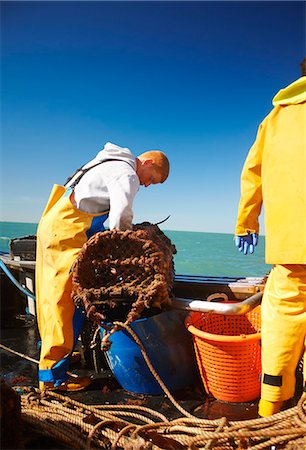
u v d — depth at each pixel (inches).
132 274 88.5
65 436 76.7
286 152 83.0
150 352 95.3
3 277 171.0
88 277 89.8
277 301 84.4
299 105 84.0
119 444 75.8
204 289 115.6
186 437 75.3
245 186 94.7
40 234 101.4
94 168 101.0
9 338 144.9
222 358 92.0
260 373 93.9
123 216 92.6
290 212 82.4
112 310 96.1
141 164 109.0
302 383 99.0
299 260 81.0
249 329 109.4
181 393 99.7
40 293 101.1
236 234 99.9
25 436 78.7
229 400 94.4
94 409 88.1
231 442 74.8
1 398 66.8
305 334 82.8
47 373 99.2
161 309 100.0
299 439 71.2
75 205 99.0
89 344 113.6
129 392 101.1
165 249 98.3
